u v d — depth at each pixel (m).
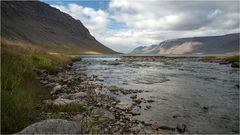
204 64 49.31
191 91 15.87
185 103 12.19
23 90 9.62
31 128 5.21
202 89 16.73
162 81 21.42
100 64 47.81
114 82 20.36
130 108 10.62
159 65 46.53
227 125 8.62
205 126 8.52
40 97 10.70
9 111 6.54
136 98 13.31
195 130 8.08
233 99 13.26
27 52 21.47
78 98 11.91
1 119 5.96
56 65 24.91
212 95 14.45
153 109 10.84
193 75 26.80
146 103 12.09
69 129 5.56
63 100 10.34
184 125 8.36
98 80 21.00
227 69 34.94
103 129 7.39
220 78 23.73
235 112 10.45
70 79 18.25
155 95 14.38
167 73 29.33
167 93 15.11
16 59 14.68
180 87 17.75
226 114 10.12
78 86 16.12
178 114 10.05
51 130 5.29
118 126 7.90
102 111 9.47
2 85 8.49
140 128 7.89
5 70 10.34
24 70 12.59
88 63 50.28
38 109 8.48
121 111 10.21
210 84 19.39
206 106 11.57
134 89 16.62
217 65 45.12
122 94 14.48
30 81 12.42
